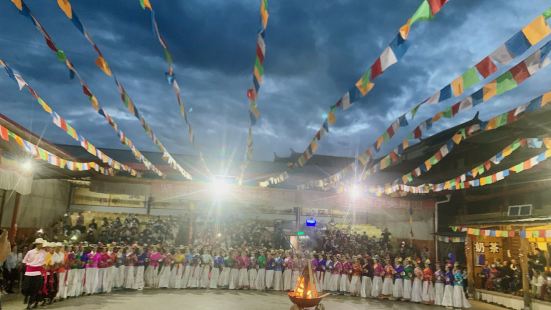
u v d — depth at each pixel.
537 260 14.67
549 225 13.25
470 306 14.73
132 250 14.92
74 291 12.21
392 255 20.31
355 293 15.83
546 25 3.25
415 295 15.28
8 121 10.70
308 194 19.34
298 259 16.25
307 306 7.09
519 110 5.84
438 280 14.97
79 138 8.09
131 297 12.94
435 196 20.02
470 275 16.73
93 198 22.06
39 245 10.44
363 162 7.38
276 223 23.73
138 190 18.09
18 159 11.60
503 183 16.52
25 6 4.08
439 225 19.94
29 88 5.71
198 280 15.55
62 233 18.17
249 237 21.45
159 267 15.43
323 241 21.42
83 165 11.18
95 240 19.19
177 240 20.80
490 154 18.52
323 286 16.03
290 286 15.78
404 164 24.95
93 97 6.19
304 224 24.42
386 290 15.52
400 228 23.11
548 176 14.51
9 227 14.84
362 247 21.17
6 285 12.16
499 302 15.07
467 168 18.91
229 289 15.75
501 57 3.61
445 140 21.39
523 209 15.17
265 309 11.95
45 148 13.11
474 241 17.05
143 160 11.19
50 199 18.94
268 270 15.99
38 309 10.26
